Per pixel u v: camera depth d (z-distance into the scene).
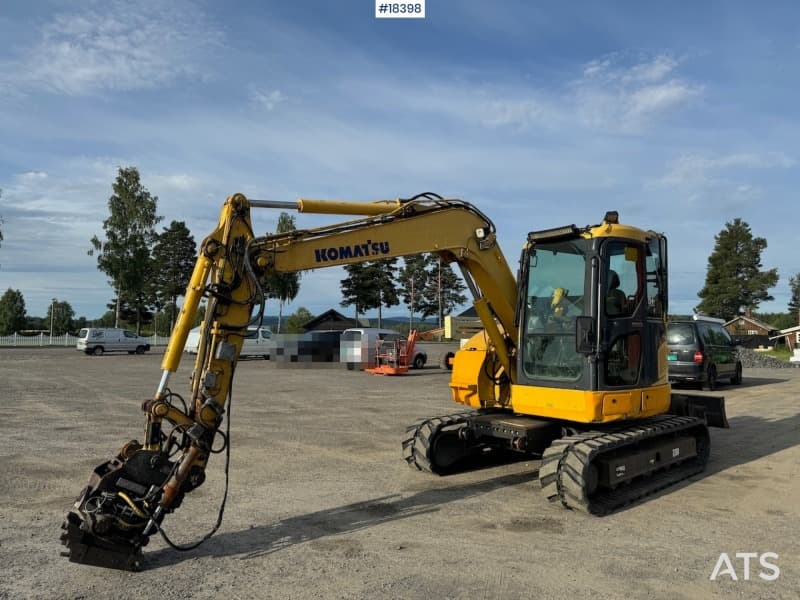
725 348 18.48
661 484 7.27
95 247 50.31
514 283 7.77
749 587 4.48
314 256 6.19
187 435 5.08
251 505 6.53
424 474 7.90
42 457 8.57
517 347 7.42
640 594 4.34
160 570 4.78
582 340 6.38
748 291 78.00
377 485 7.36
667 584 4.52
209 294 5.37
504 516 6.18
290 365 24.98
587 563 4.92
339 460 8.65
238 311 5.56
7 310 74.31
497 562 4.93
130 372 22.64
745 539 5.54
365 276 63.94
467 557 5.04
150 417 5.02
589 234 6.84
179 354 5.20
